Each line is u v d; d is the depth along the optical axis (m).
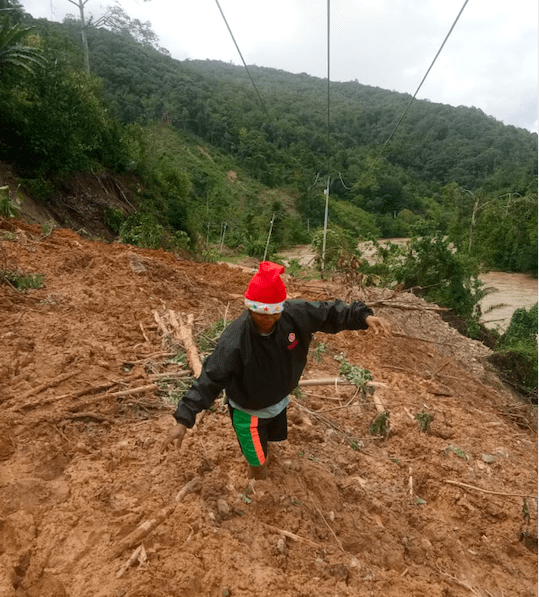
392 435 4.61
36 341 4.67
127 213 27.38
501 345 16.30
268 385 2.72
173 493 2.93
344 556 2.81
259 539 2.75
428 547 3.18
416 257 21.25
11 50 23.22
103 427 3.62
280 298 2.47
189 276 8.64
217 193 81.94
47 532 2.52
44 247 8.42
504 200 54.19
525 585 3.14
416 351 9.05
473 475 4.16
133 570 2.36
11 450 3.15
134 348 5.02
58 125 23.25
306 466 3.53
